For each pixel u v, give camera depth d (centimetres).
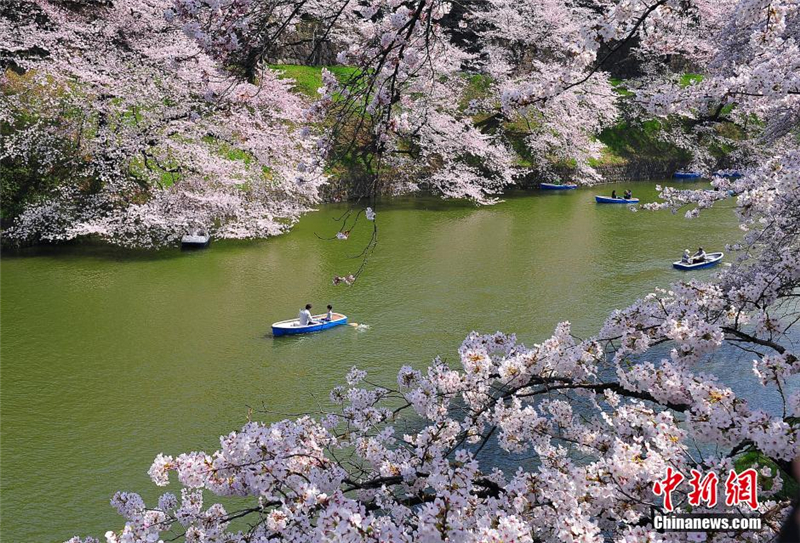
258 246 2631
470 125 3816
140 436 1276
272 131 2852
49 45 2600
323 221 3080
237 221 2769
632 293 2117
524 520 473
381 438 596
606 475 438
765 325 557
